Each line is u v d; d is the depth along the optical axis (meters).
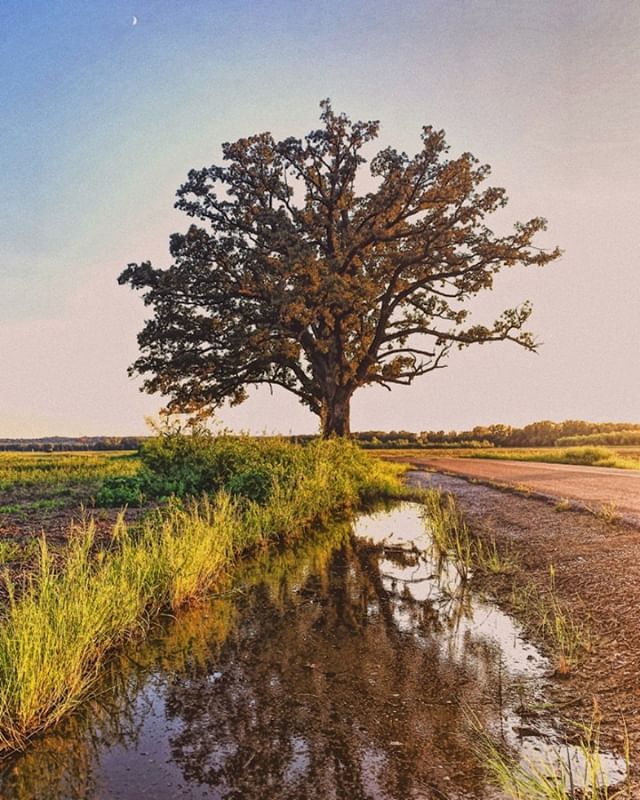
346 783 3.78
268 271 35.16
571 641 6.00
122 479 16.52
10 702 4.50
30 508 13.83
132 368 36.47
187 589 7.66
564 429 80.88
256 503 13.31
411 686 5.19
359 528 13.89
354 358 38.84
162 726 4.57
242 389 39.66
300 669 5.61
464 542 11.20
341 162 37.06
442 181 35.53
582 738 4.21
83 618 5.58
